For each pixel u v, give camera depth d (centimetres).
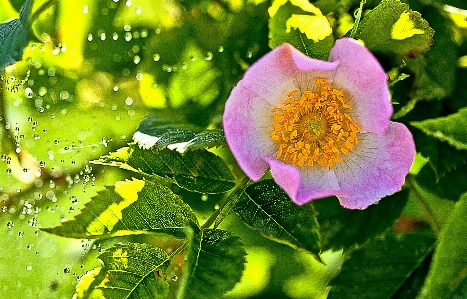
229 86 25
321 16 19
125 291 18
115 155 20
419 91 20
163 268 19
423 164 21
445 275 17
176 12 25
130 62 26
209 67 25
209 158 20
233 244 18
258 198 19
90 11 26
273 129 19
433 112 21
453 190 20
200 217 23
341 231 21
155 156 20
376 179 19
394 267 21
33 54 26
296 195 18
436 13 21
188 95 25
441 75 20
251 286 26
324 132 19
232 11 24
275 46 19
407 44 19
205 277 18
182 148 19
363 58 18
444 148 20
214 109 25
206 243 18
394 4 19
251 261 26
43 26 26
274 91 19
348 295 20
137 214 19
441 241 17
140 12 26
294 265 26
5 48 25
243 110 18
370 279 21
